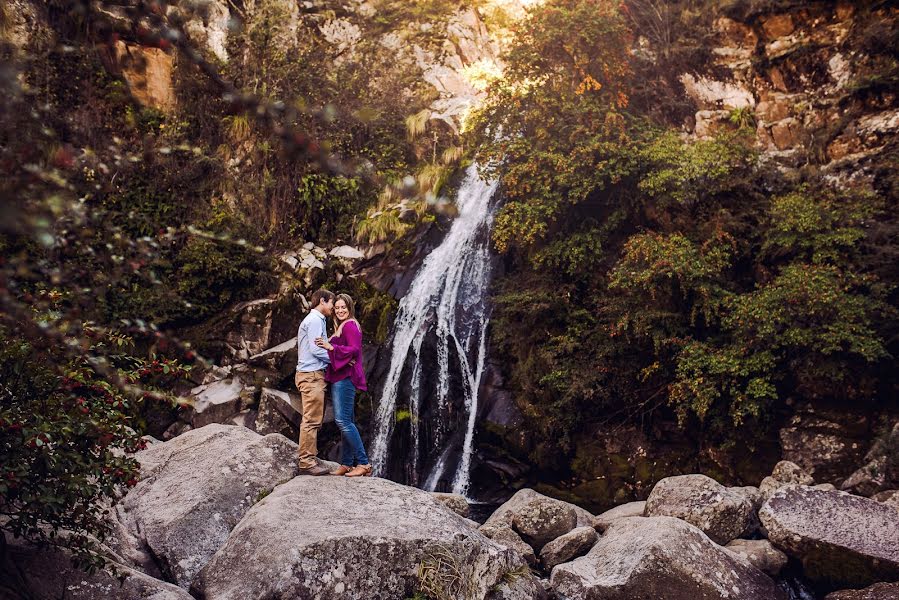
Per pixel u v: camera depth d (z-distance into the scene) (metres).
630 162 11.50
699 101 14.76
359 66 15.66
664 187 11.25
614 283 10.51
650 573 5.42
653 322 10.40
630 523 6.34
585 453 10.79
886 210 11.02
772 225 10.81
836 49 13.50
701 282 10.15
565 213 12.27
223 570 4.63
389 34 18.03
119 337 4.07
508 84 13.54
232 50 13.72
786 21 14.27
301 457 5.60
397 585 4.54
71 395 3.94
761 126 13.95
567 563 5.98
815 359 9.34
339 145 13.41
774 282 9.80
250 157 13.04
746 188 11.65
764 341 9.58
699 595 5.39
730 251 10.97
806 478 8.34
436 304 12.73
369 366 11.73
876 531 6.27
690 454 10.09
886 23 12.82
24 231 1.26
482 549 4.97
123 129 11.71
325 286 12.24
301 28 16.30
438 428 11.92
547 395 11.20
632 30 15.37
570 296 11.73
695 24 15.27
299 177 13.10
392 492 5.30
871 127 12.19
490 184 13.31
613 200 12.07
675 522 5.92
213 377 11.08
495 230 12.05
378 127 14.16
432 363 12.33
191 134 12.78
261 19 14.41
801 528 6.35
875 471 8.15
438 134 14.72
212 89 12.61
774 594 5.75
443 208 2.75
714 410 9.78
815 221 10.14
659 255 10.17
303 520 4.71
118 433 4.26
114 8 2.18
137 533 5.39
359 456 5.64
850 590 5.84
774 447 9.54
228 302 11.97
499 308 12.45
